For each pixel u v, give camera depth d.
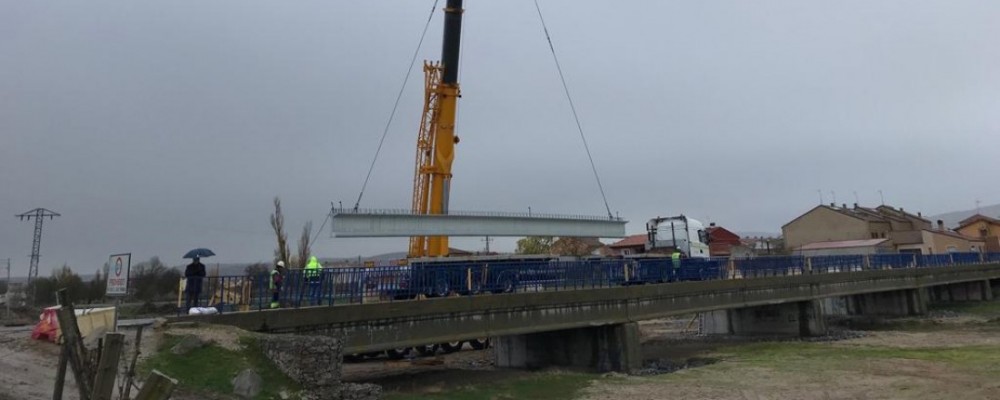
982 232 102.56
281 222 43.91
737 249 84.38
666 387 22.33
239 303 17.75
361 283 20.14
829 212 90.31
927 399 19.44
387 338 19.64
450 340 21.19
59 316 6.01
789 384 22.48
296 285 18.47
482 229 28.70
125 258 16.66
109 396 5.49
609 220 33.88
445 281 22.48
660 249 41.31
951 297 65.31
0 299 38.09
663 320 54.88
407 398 20.06
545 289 25.56
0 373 13.52
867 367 25.70
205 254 18.22
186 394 12.79
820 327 40.06
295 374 14.54
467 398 20.41
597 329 27.42
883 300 53.19
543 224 30.86
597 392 21.50
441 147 29.12
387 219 25.91
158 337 14.89
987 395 19.69
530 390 21.95
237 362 14.16
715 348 35.25
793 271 40.78
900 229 94.25
